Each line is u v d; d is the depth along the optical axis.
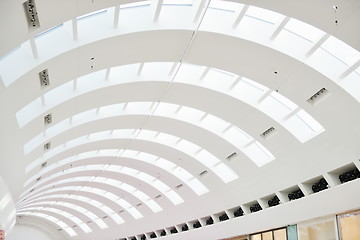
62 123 20.31
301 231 21.33
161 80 17.84
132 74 17.62
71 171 31.12
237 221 26.30
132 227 42.03
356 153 16.69
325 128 16.98
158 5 13.08
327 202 18.84
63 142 21.88
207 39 14.70
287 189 21.84
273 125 18.89
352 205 17.61
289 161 20.03
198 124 22.06
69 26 13.34
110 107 21.20
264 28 14.60
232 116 19.81
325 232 19.53
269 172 21.72
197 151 25.52
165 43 14.80
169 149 25.89
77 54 13.81
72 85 16.84
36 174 25.83
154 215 36.69
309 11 12.13
